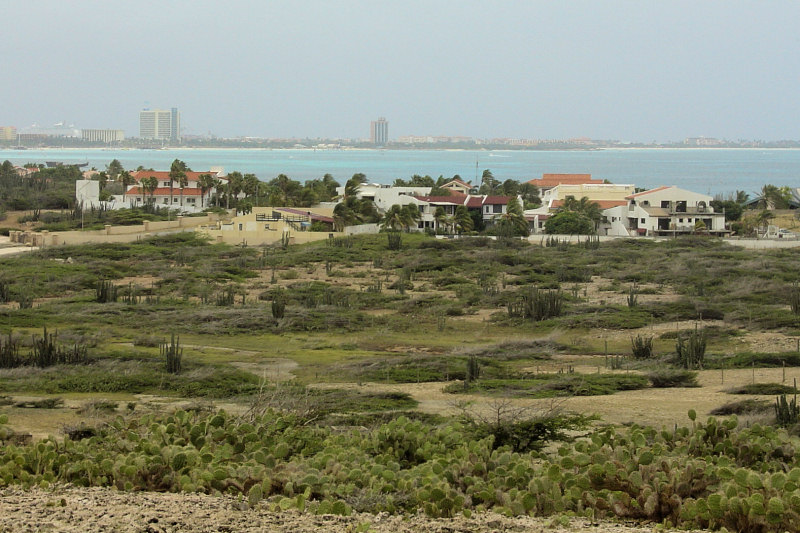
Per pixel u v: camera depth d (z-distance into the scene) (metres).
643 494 36.72
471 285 150.50
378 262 174.50
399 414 66.06
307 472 39.25
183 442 44.38
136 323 116.19
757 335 110.50
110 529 29.11
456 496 36.19
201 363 90.25
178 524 30.44
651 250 189.62
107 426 54.09
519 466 40.16
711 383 83.44
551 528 33.19
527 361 97.12
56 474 40.06
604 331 115.00
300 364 93.31
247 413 53.41
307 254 180.50
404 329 116.88
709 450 45.28
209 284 151.62
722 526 34.41
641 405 72.00
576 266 168.50
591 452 42.47
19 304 130.50
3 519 30.00
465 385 79.50
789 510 33.88
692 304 127.19
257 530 30.58
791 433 58.38
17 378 82.62
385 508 36.12
